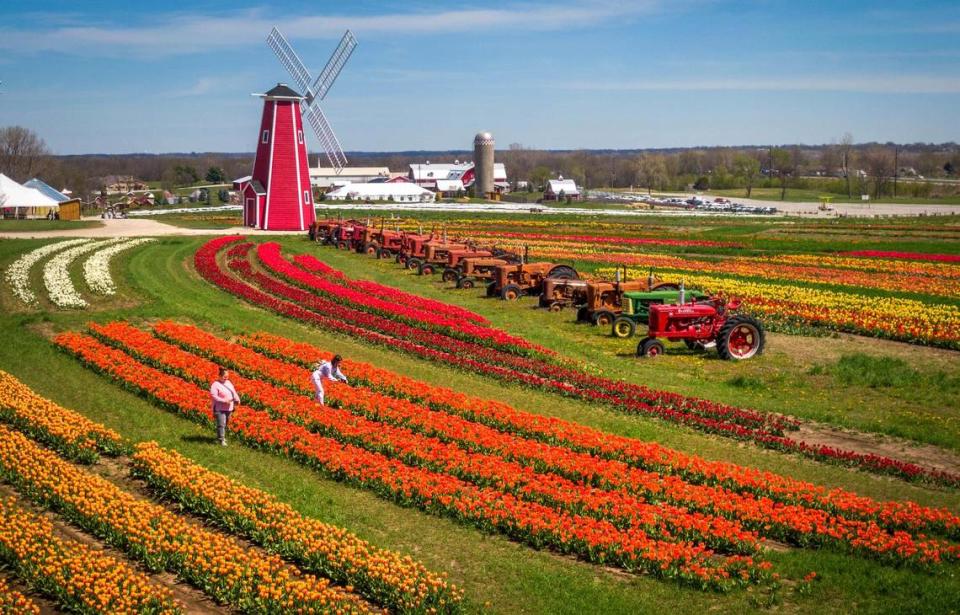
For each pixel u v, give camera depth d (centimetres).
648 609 1725
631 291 4456
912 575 1834
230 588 1755
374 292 5172
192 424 2825
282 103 9206
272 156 9256
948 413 3003
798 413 2975
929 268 6438
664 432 2795
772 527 2052
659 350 3819
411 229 9269
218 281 5531
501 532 2089
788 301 4928
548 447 2509
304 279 5538
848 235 9256
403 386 3106
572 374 3394
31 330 4131
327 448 2466
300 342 4009
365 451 2502
